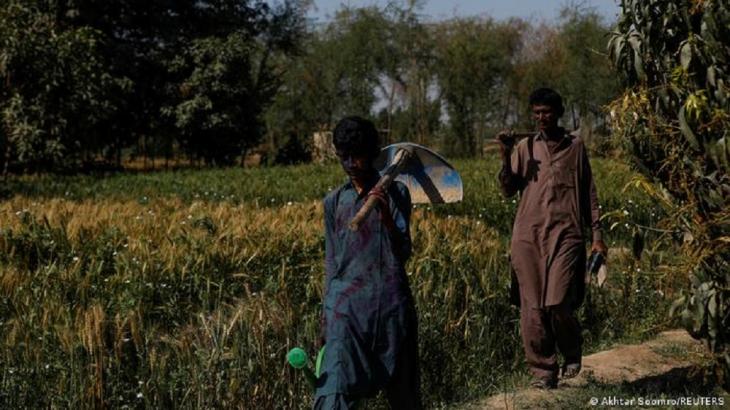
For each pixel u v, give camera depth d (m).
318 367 4.17
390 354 4.13
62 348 5.21
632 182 5.46
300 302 6.52
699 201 5.25
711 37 4.97
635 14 5.34
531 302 5.82
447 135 40.25
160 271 7.01
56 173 26.48
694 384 6.06
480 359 6.48
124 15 32.88
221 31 34.22
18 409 5.11
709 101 5.03
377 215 4.20
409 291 4.26
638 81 5.45
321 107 41.19
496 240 8.05
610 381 6.23
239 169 24.81
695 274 5.30
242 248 7.64
